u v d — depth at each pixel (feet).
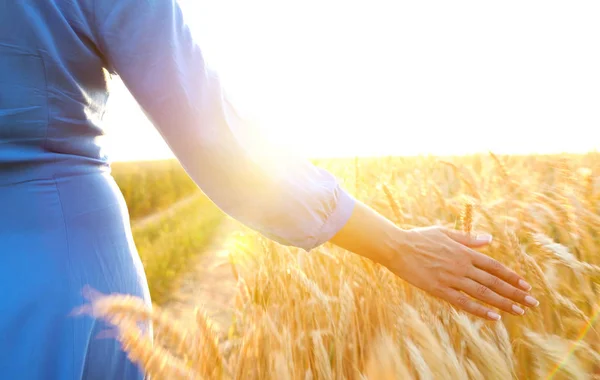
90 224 1.86
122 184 32.22
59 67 1.66
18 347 1.63
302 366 3.20
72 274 1.75
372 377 2.31
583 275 3.56
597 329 3.02
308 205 1.89
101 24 1.67
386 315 3.05
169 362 1.50
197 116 1.71
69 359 1.70
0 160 1.63
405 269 1.98
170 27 1.69
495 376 2.45
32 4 1.60
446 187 7.80
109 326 1.83
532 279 3.45
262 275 4.89
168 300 11.28
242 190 1.83
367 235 1.95
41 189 1.72
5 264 1.65
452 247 1.97
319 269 5.33
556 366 2.49
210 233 20.47
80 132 1.81
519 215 4.81
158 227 23.32
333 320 3.80
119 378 1.91
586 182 5.11
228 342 3.46
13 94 1.61
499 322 2.81
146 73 1.68
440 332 2.47
